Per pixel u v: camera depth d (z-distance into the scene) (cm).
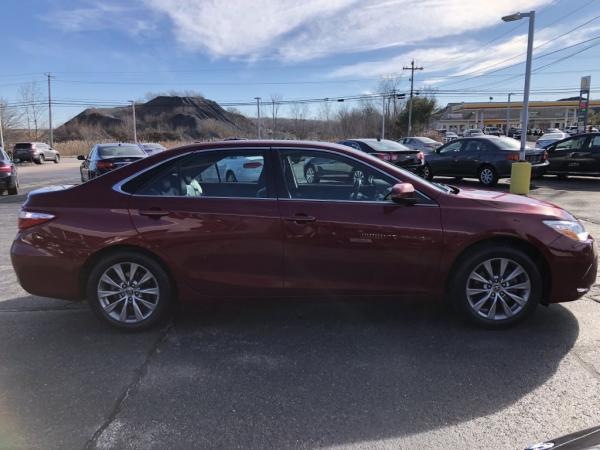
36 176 2328
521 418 283
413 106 6631
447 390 314
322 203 395
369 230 389
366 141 1508
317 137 7894
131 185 406
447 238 388
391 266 394
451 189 434
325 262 395
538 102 9231
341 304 470
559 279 393
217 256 397
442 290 400
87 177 1423
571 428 273
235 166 407
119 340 398
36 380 334
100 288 406
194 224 394
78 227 396
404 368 344
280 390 318
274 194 400
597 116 8819
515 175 1238
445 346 378
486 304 405
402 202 392
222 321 435
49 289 405
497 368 342
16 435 273
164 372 344
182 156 410
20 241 405
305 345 385
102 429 278
